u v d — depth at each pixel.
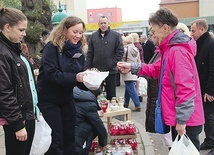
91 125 4.10
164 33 2.86
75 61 3.44
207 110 4.61
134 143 4.54
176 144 2.73
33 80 3.08
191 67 2.72
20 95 2.74
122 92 10.42
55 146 3.42
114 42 6.36
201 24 4.41
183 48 2.75
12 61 2.69
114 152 4.12
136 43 9.69
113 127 4.63
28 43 8.33
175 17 2.86
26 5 8.93
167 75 2.80
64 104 3.53
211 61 4.37
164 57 2.85
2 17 2.73
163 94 2.83
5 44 2.72
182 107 2.66
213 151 4.57
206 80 4.51
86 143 4.08
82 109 4.01
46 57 3.26
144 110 7.87
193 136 2.91
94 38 6.45
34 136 3.08
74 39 3.36
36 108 3.13
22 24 2.77
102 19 6.33
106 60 6.36
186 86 2.66
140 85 8.20
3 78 2.60
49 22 9.08
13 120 2.63
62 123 3.54
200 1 37.09
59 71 3.26
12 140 2.84
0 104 2.62
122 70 3.52
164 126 2.90
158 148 5.07
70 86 3.32
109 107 4.96
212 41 4.42
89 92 4.15
